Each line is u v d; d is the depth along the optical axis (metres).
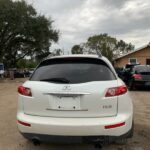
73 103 4.08
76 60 4.69
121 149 4.98
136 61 36.34
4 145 5.30
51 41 42.09
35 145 5.02
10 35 39.53
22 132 4.30
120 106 4.12
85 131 3.97
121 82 4.43
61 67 4.58
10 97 12.66
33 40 40.62
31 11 38.75
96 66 4.55
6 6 36.56
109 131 3.98
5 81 29.53
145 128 6.38
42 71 4.62
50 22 41.34
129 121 4.21
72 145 5.21
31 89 4.29
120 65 36.88
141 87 14.91
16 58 44.84
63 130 4.02
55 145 5.24
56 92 4.11
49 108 4.15
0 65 37.94
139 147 5.09
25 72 45.69
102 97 4.06
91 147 5.09
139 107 9.20
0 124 6.92
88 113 4.05
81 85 4.10
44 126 4.08
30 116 4.27
